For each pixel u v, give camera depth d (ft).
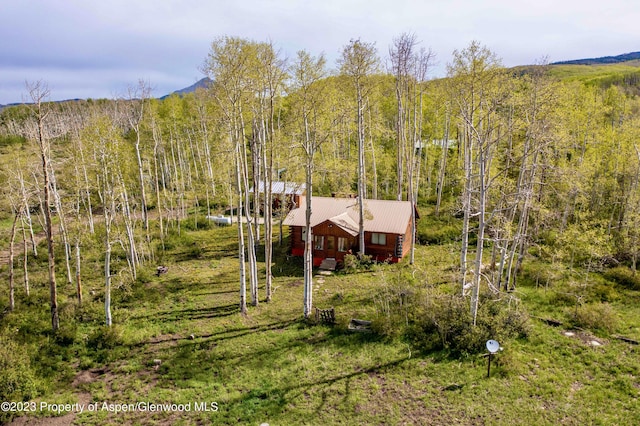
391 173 156.46
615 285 72.69
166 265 96.48
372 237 96.63
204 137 156.35
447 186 160.25
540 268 79.61
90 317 66.95
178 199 148.97
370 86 96.07
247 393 46.78
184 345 58.80
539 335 56.24
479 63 67.67
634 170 92.38
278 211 116.98
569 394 43.62
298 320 65.67
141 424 42.70
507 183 71.87
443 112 132.98
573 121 91.76
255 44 62.64
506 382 46.01
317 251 97.66
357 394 45.37
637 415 39.73
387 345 55.47
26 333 59.93
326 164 102.73
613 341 53.88
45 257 100.48
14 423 43.11
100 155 83.46
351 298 73.10
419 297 63.26
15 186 95.86
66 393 48.26
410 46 99.40
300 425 40.93
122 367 53.47
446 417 41.19
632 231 85.92
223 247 111.75
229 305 73.00
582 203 97.19
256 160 82.58
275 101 76.64
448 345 53.88
